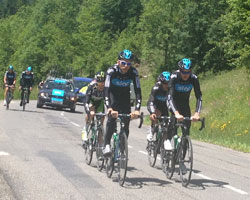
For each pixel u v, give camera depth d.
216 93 26.88
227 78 31.50
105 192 6.57
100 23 94.00
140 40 75.94
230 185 7.75
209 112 23.22
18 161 8.62
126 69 7.42
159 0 56.19
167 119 8.67
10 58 86.69
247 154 12.97
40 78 76.06
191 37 49.78
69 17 85.12
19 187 6.56
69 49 72.75
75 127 16.33
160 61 57.34
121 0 97.94
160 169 8.96
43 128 15.02
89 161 8.79
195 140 16.31
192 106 27.00
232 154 12.52
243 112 20.30
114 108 7.61
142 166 9.21
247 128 18.19
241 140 15.97
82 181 7.24
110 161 7.61
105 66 72.25
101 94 9.24
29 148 10.41
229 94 24.56
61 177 7.45
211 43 47.00
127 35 81.38
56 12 87.94
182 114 8.16
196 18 49.09
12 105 25.67
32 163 8.52
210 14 49.22
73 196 6.21
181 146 7.59
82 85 35.31
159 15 55.91
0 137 11.94
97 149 8.27
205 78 45.62
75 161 9.10
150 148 9.27
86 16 76.12
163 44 56.53
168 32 55.53
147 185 7.29
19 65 78.81
